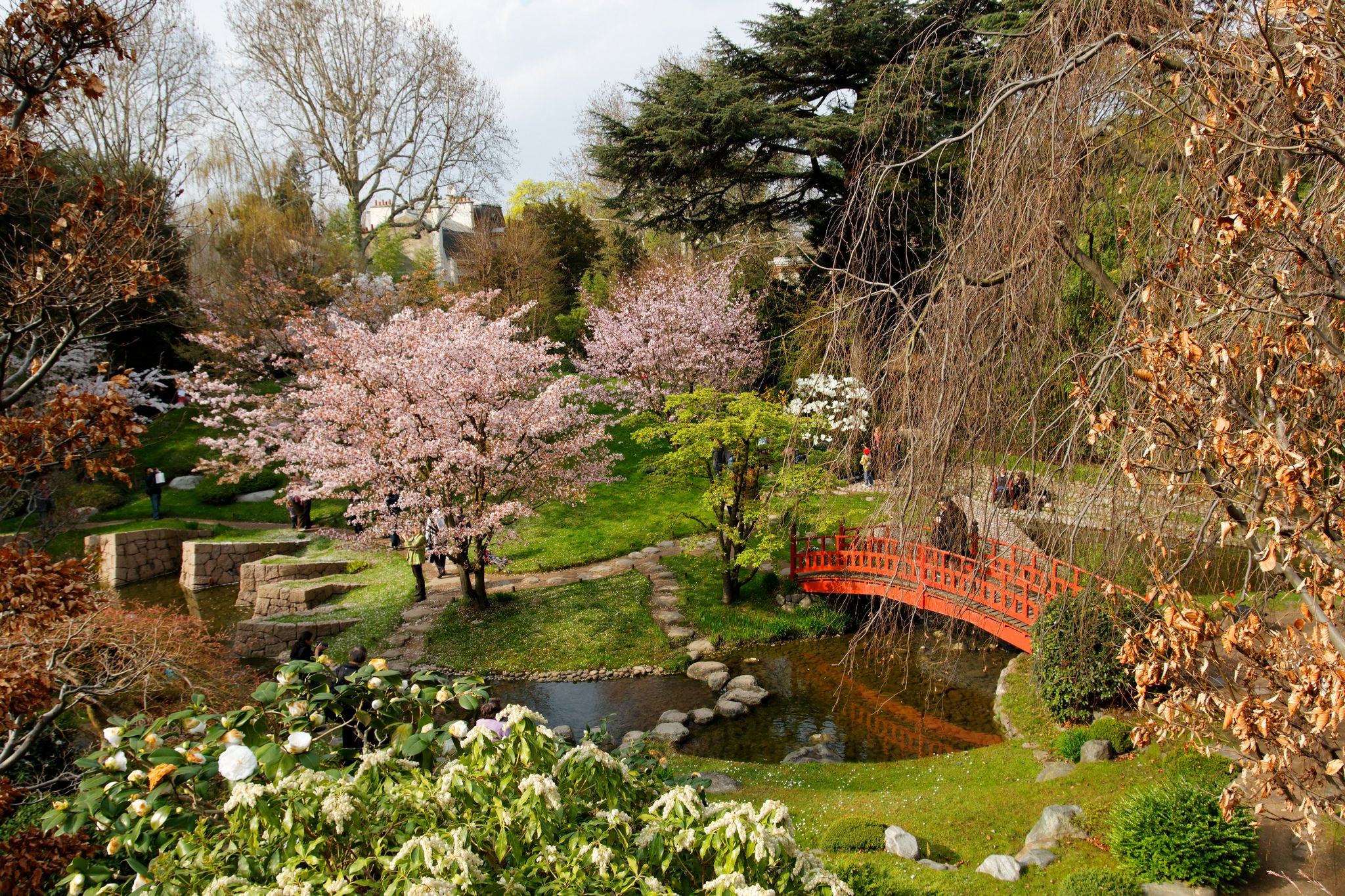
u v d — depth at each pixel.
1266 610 3.83
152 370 21.72
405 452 13.95
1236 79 4.05
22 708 4.62
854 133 15.27
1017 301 5.09
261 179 29.55
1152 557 4.06
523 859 3.22
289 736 3.63
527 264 29.62
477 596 15.45
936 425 5.04
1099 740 8.24
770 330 20.19
